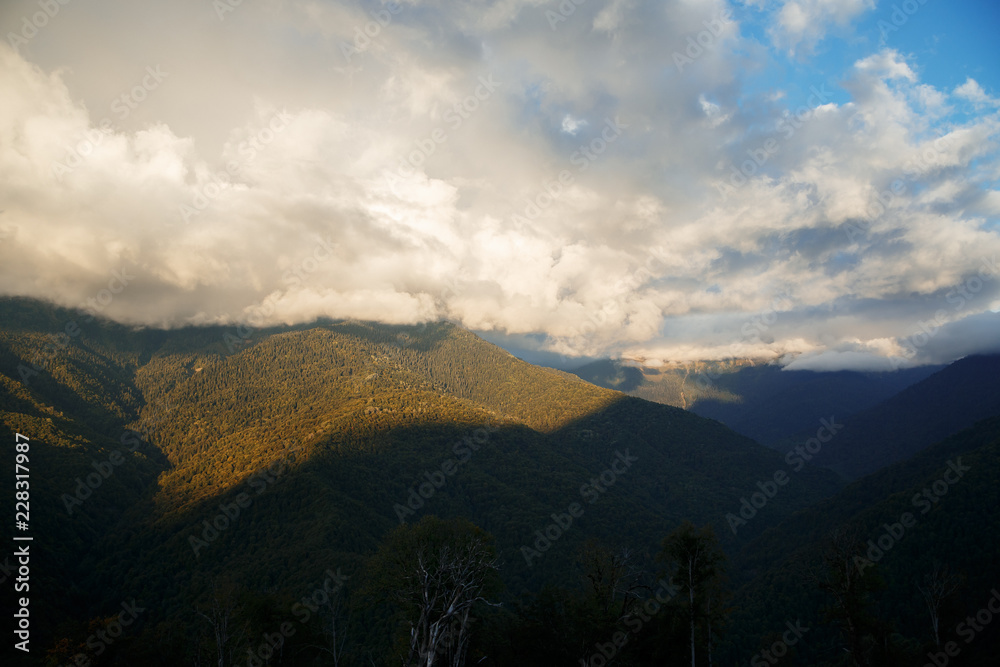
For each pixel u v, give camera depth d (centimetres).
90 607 11688
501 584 4631
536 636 5047
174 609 11062
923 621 9794
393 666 4466
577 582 12444
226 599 5284
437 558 4172
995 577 10031
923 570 11138
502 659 4897
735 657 10669
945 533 11775
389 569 4534
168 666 5438
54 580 11669
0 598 10094
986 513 11694
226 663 5153
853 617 4762
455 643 4050
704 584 4897
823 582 5034
